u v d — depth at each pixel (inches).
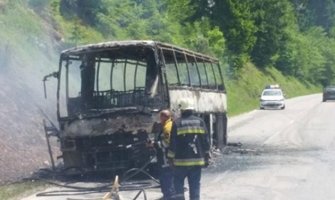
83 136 596.7
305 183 557.0
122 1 1708.9
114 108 617.3
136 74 736.3
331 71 4662.9
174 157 416.5
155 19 1784.0
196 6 2529.5
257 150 855.1
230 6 2541.8
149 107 587.8
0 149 640.4
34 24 1079.6
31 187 539.8
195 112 693.9
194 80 753.6
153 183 555.5
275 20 3294.8
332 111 1831.9
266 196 492.4
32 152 688.4
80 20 1369.3
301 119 1491.1
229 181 575.2
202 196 493.7
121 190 523.8
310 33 4938.5
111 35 1465.3
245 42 2620.6
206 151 422.3
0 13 1014.4
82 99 653.9
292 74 3870.6
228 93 2190.0
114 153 600.1
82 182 582.2
